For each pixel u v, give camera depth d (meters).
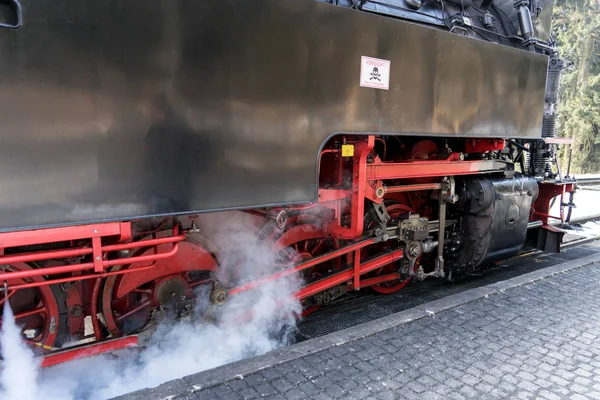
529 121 4.64
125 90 2.07
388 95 3.19
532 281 4.37
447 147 4.34
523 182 4.94
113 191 2.10
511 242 4.86
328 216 3.61
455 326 3.35
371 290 4.68
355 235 3.33
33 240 1.96
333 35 2.81
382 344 3.02
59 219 1.98
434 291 4.82
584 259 5.22
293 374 2.61
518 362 2.88
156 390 2.35
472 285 5.05
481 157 5.02
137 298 3.01
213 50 2.32
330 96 2.85
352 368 2.71
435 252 4.82
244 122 2.48
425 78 3.43
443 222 4.32
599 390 2.61
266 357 2.74
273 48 2.54
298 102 2.70
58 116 1.92
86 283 2.73
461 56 3.71
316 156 2.83
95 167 2.04
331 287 3.76
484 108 4.02
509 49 4.19
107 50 2.00
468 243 4.61
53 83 1.89
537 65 4.61
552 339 3.21
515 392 2.56
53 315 2.57
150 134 2.17
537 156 6.16
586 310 3.75
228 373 2.54
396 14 3.89
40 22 1.83
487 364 2.84
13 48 1.79
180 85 2.23
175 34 2.19
